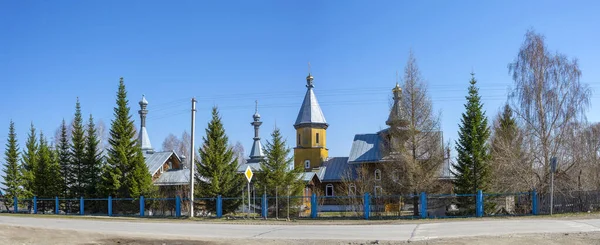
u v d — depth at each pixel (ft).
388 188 125.08
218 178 132.36
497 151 117.60
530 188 106.73
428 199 114.83
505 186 111.55
